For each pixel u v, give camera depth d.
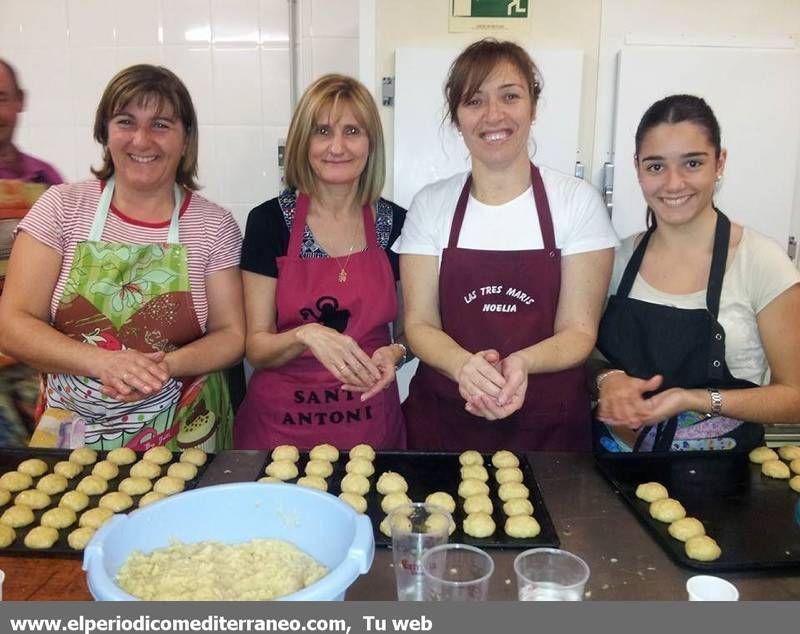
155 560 1.08
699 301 1.71
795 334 1.61
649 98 2.45
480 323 1.84
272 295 2.00
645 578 1.16
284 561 1.11
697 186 1.61
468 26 2.45
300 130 1.87
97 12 2.79
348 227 2.03
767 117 2.45
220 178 2.89
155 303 1.91
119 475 1.60
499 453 1.63
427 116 2.46
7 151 2.83
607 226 1.80
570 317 1.77
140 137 1.77
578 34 2.46
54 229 1.87
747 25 2.43
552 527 1.31
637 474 1.53
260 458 1.64
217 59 2.80
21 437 2.49
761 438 1.77
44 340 1.73
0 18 2.81
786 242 2.52
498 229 1.83
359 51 2.52
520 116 1.69
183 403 1.99
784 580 1.16
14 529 1.35
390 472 1.53
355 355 1.71
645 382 1.60
